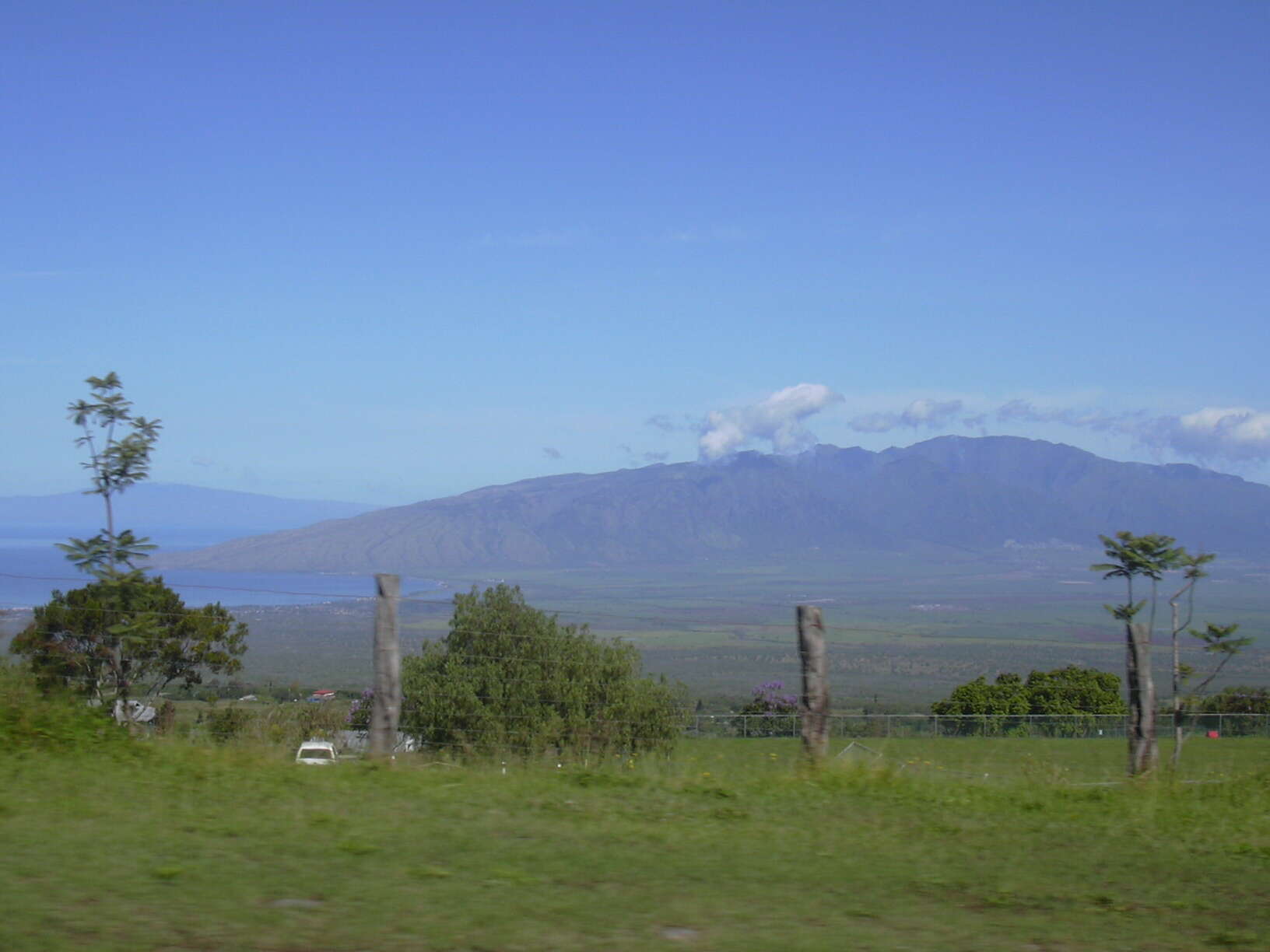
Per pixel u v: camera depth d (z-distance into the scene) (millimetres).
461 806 8203
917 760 11398
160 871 5828
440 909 5461
